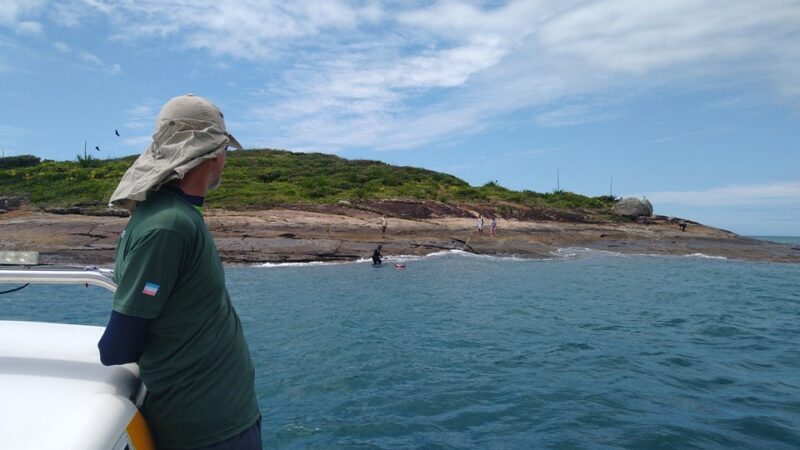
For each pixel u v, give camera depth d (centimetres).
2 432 162
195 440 197
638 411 630
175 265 183
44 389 182
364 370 786
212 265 197
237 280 1905
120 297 180
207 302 195
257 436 218
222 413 200
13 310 1175
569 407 642
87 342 225
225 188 3759
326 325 1110
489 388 710
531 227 3616
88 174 3916
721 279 2159
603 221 4125
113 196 196
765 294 1711
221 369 201
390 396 677
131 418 186
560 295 1606
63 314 1133
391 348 920
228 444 202
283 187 3894
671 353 909
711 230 4247
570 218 4062
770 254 3503
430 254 2947
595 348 937
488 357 868
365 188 4100
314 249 2680
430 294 1585
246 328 1077
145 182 189
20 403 174
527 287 1781
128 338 179
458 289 1708
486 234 3353
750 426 586
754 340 1019
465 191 4288
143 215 188
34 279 235
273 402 656
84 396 181
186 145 197
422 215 3619
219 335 200
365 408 635
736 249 3594
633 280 2052
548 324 1149
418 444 538
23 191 3588
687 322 1197
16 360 200
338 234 2998
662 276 2231
